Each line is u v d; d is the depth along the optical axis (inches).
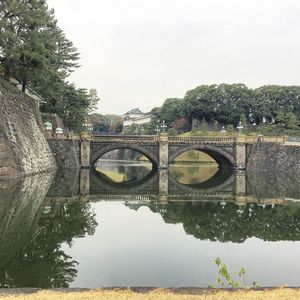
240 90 6456.7
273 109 6117.1
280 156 3336.6
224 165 3976.4
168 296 506.9
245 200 1814.7
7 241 971.9
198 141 3499.0
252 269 823.1
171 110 6884.8
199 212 1481.3
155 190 2242.9
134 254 908.6
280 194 2050.9
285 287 584.1
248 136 3607.3
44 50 2319.1
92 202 1676.9
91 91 4906.5
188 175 3346.5
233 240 1059.3
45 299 490.0
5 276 739.4
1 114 2000.5
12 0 2130.9
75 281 725.3
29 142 2389.3
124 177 3129.9
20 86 3011.8
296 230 1186.6
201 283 732.7
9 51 2130.9
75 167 3176.7
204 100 6407.5
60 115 3981.3
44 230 1102.4
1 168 1941.4
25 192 1724.9
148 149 3417.8
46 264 816.3
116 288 570.6
